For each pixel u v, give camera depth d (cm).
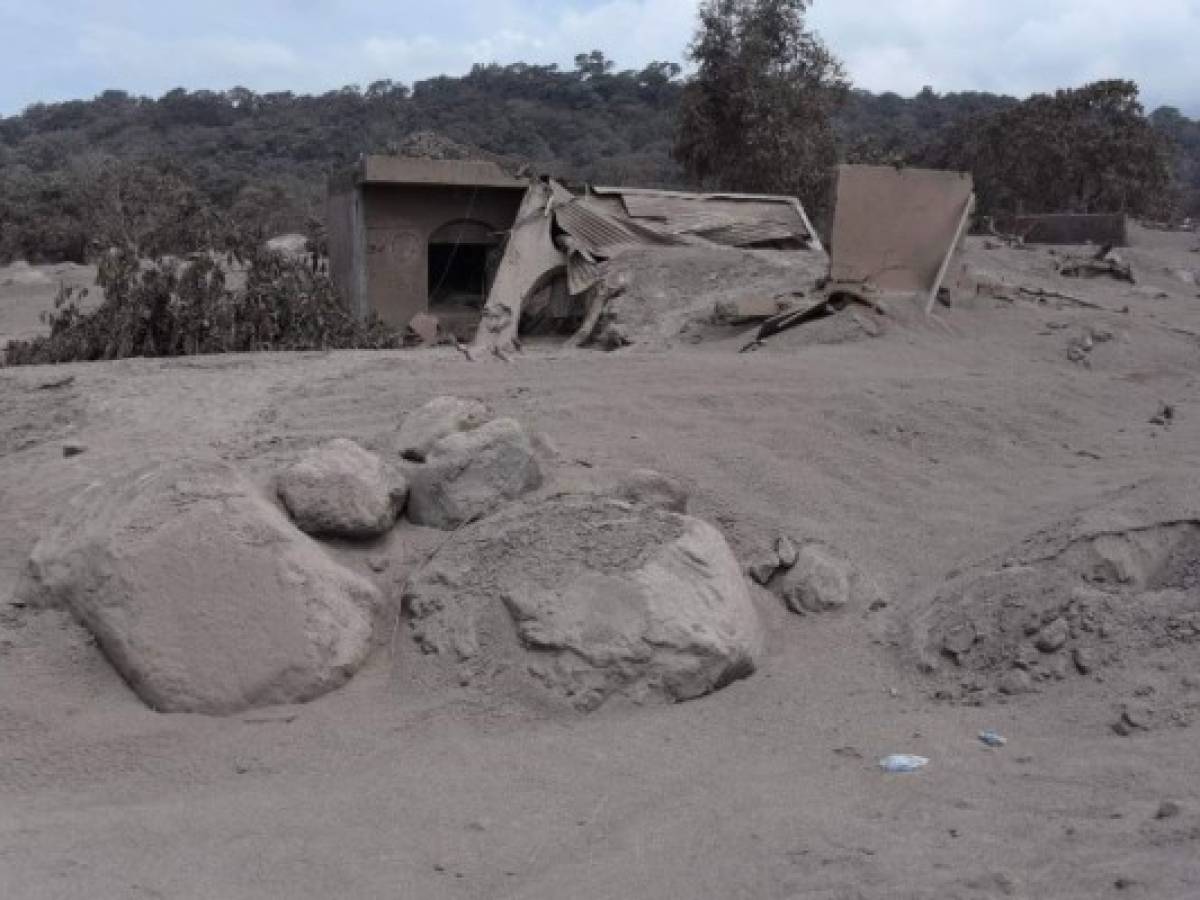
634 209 1692
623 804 426
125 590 540
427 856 389
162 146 8669
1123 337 1383
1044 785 415
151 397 983
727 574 572
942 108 10044
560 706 514
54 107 10838
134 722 498
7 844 392
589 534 580
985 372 1152
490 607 557
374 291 1767
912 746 470
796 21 3428
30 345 1359
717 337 1320
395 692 538
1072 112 4941
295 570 560
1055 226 3306
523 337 1555
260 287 1413
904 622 600
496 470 671
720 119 3403
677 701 525
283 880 371
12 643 545
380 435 775
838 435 870
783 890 350
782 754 473
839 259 1369
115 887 359
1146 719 463
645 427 848
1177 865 331
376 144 7506
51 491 755
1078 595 548
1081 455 903
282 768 473
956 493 793
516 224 1609
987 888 333
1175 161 5662
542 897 358
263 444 789
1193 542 572
